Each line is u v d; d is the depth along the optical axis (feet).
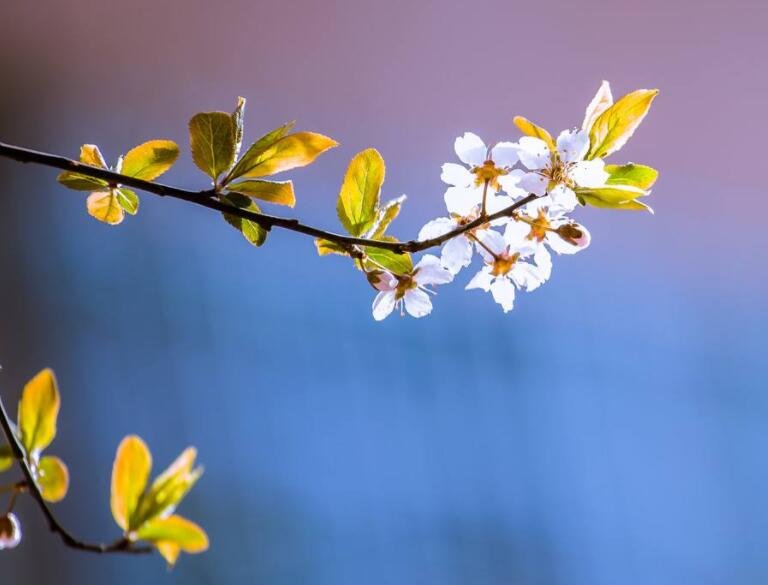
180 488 5.59
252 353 15.87
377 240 4.90
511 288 5.15
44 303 15.84
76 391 15.44
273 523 15.01
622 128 4.98
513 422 16.28
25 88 16.88
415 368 16.19
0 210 16.06
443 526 15.40
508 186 4.97
